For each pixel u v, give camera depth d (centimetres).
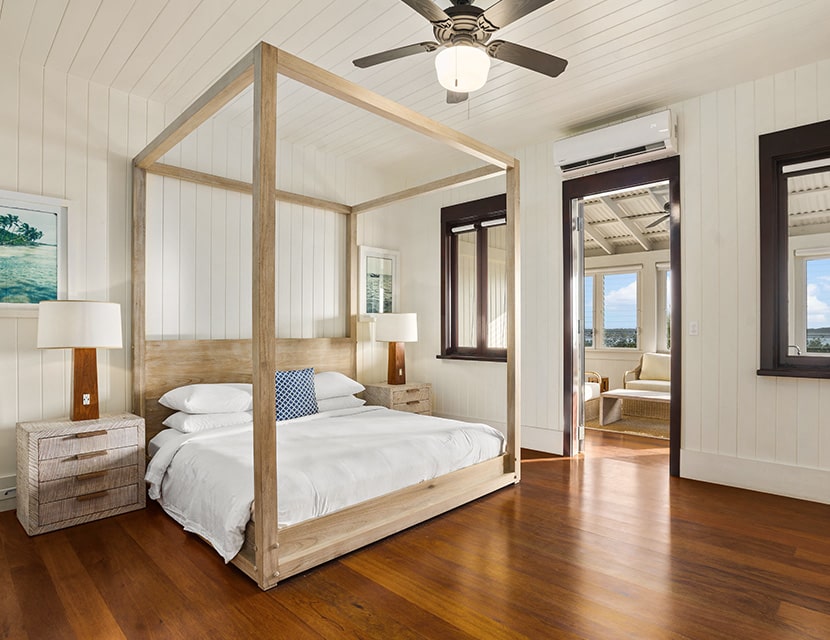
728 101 343
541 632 172
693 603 191
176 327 366
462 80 217
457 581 208
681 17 259
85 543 243
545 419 444
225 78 227
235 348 388
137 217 338
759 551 237
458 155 482
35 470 253
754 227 332
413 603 191
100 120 332
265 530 200
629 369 752
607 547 241
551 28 268
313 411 377
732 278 341
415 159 495
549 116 390
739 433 338
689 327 359
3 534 255
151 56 297
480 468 321
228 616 181
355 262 488
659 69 316
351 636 170
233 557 214
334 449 270
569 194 427
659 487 337
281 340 425
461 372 509
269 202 205
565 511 291
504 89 342
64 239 315
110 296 334
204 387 337
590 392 612
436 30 213
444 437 310
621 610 186
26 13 254
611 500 310
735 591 200
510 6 194
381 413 395
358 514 242
